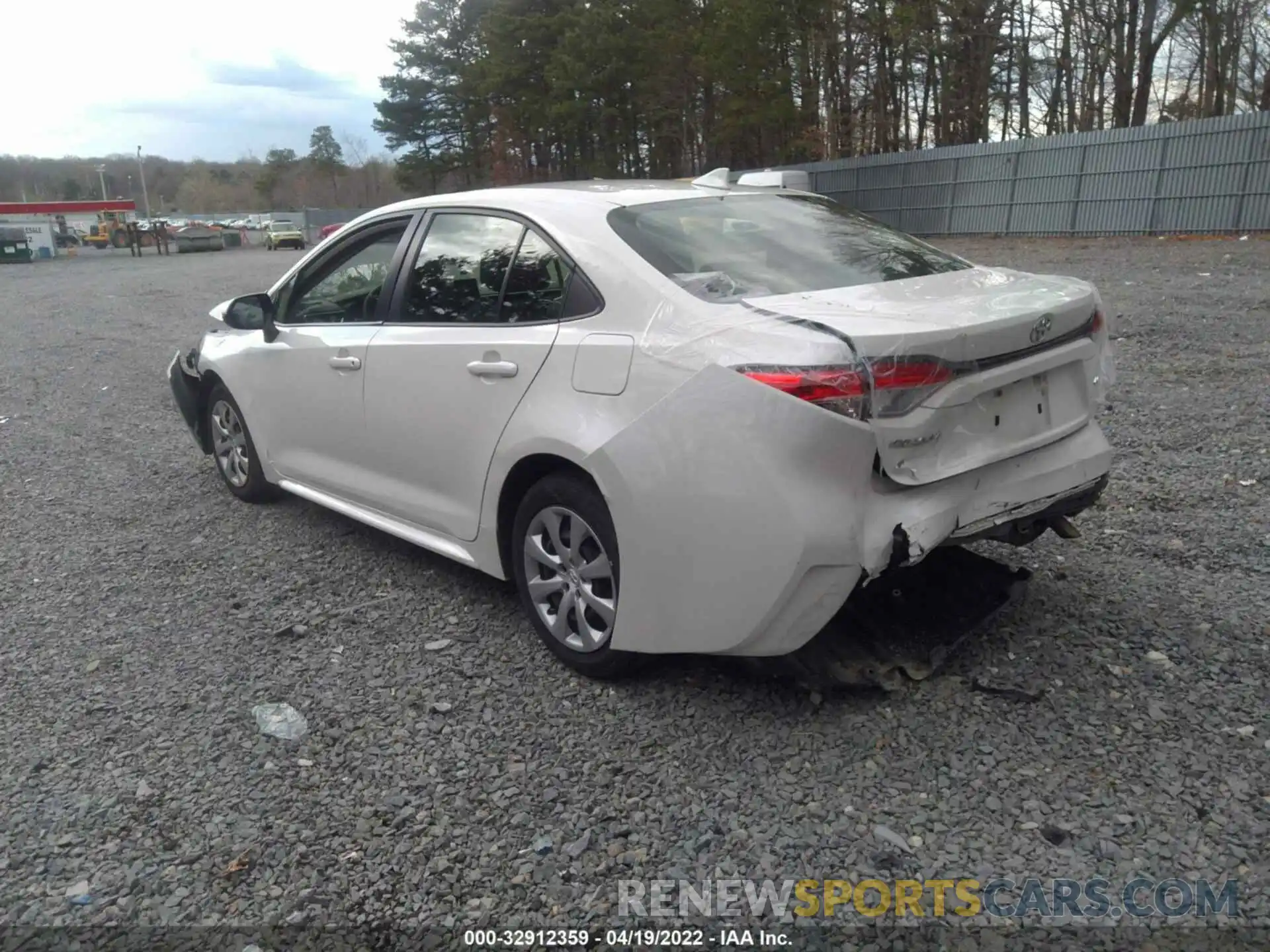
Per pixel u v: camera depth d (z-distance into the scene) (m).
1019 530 3.64
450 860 2.84
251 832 2.98
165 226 59.41
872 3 34.81
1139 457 6.11
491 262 4.08
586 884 2.73
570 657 3.78
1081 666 3.64
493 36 52.59
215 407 6.07
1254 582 4.27
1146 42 32.16
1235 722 3.27
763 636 3.15
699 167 45.47
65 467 7.19
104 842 2.96
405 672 3.89
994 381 3.22
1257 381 7.85
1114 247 21.38
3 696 3.83
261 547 5.34
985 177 27.30
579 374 3.53
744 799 3.03
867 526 3.05
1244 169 21.38
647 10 42.16
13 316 18.88
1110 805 2.92
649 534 3.28
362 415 4.62
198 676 3.93
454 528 4.23
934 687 3.54
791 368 2.96
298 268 5.29
